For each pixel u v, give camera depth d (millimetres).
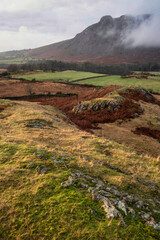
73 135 18453
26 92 96375
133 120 34938
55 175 8094
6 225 5250
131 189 8242
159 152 24000
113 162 11953
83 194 6855
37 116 24531
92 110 41938
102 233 5043
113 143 17547
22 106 33219
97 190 7262
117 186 8211
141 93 50531
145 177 10578
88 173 9141
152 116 36594
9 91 97500
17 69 195750
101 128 32562
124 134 29516
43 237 4828
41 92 96625
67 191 6938
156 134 29734
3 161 9398
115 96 44219
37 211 5801
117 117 36500
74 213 5770
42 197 6508
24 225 5250
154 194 8281
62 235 4902
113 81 121500
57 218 5516
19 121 21406
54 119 26312
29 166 8828
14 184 7281
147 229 5500
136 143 26188
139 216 6129
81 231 5070
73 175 8352
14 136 14789
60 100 72062
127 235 5109
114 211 5996
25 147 11562
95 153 13375
